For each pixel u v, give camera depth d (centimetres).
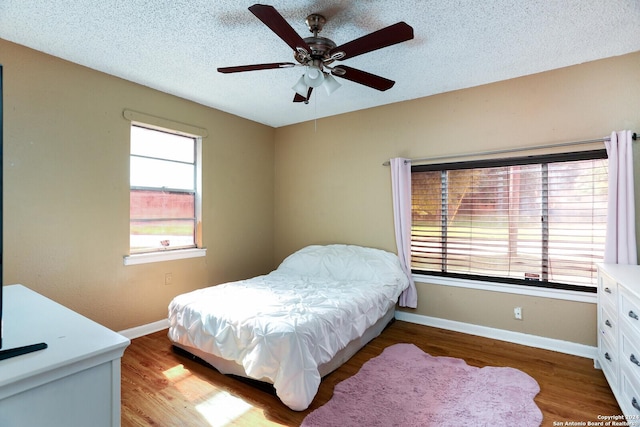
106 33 221
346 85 311
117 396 102
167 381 228
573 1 186
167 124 329
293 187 449
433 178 341
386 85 232
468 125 319
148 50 245
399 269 342
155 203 330
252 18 205
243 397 209
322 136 420
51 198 253
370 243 382
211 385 223
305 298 260
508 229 303
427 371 242
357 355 271
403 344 293
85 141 272
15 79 235
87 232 274
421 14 200
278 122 442
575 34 222
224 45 238
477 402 202
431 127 340
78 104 267
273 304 244
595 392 214
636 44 237
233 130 402
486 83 308
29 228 243
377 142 375
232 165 401
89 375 96
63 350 95
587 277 268
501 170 306
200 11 197
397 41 174
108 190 287
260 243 442
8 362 87
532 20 205
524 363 255
